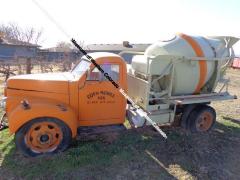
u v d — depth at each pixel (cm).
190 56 514
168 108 525
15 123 384
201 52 521
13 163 386
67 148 434
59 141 418
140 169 390
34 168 373
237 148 486
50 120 402
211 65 540
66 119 409
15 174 359
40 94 430
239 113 732
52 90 430
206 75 542
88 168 383
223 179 376
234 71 2502
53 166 382
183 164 412
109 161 406
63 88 431
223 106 814
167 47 514
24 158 401
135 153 438
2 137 477
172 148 466
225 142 511
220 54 551
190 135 534
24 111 387
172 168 398
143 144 475
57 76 467
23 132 393
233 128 598
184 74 518
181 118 562
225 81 595
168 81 516
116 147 455
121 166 395
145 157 427
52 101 429
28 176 354
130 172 380
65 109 414
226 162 429
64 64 1961
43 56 2130
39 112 392
